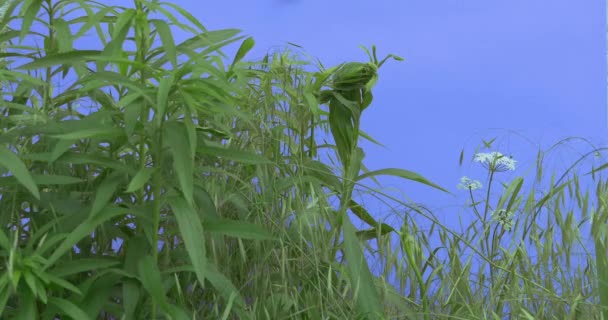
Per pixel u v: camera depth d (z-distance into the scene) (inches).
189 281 51.8
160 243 52.4
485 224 58.3
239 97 57.7
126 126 40.3
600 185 53.4
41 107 52.7
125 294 42.5
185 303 51.2
